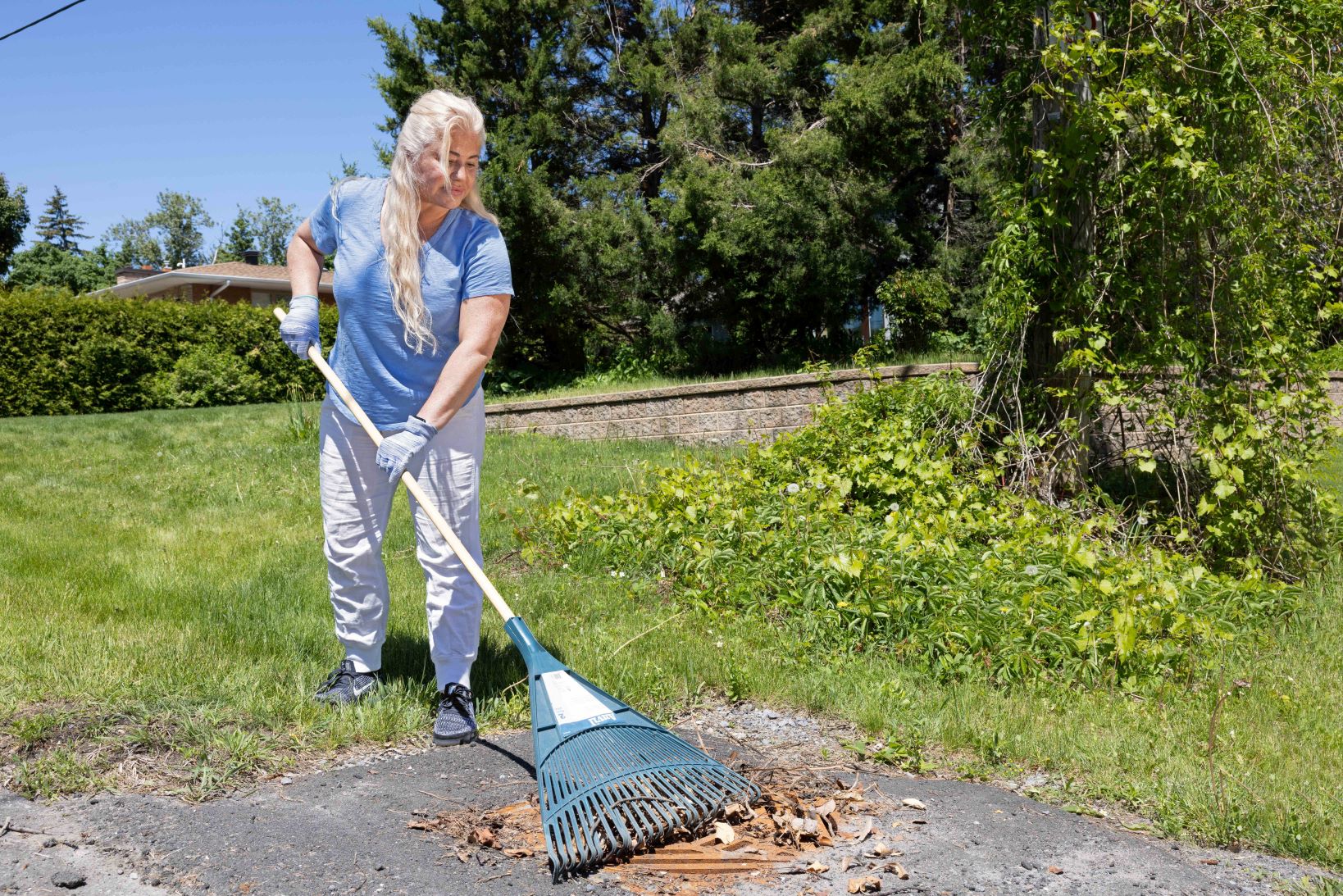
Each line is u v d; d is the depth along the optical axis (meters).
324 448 3.64
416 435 3.39
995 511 6.20
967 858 2.74
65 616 4.64
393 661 4.24
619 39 18.47
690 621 5.08
